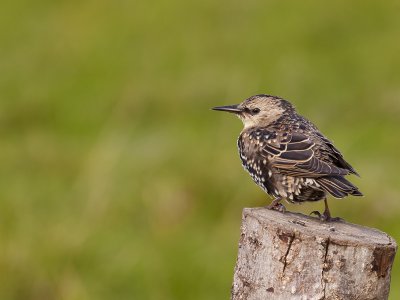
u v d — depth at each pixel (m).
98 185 15.27
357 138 17.00
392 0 23.55
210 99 19.05
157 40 22.81
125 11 24.75
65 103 20.64
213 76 19.92
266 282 8.16
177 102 18.95
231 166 15.11
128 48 22.89
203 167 15.16
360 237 8.13
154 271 13.53
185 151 16.28
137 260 13.73
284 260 8.06
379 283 8.02
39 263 13.59
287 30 22.47
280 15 23.22
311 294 8.01
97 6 25.33
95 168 15.75
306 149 9.80
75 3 25.98
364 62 21.02
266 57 21.14
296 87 19.50
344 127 17.80
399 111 18.22
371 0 23.42
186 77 20.16
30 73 22.39
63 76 21.95
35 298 13.30
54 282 13.37
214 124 18.05
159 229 14.37
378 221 14.12
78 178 16.12
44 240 13.99
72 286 13.20
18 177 16.92
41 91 21.33
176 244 14.05
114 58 22.44
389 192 14.55
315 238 7.96
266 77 19.98
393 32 22.33
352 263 7.95
